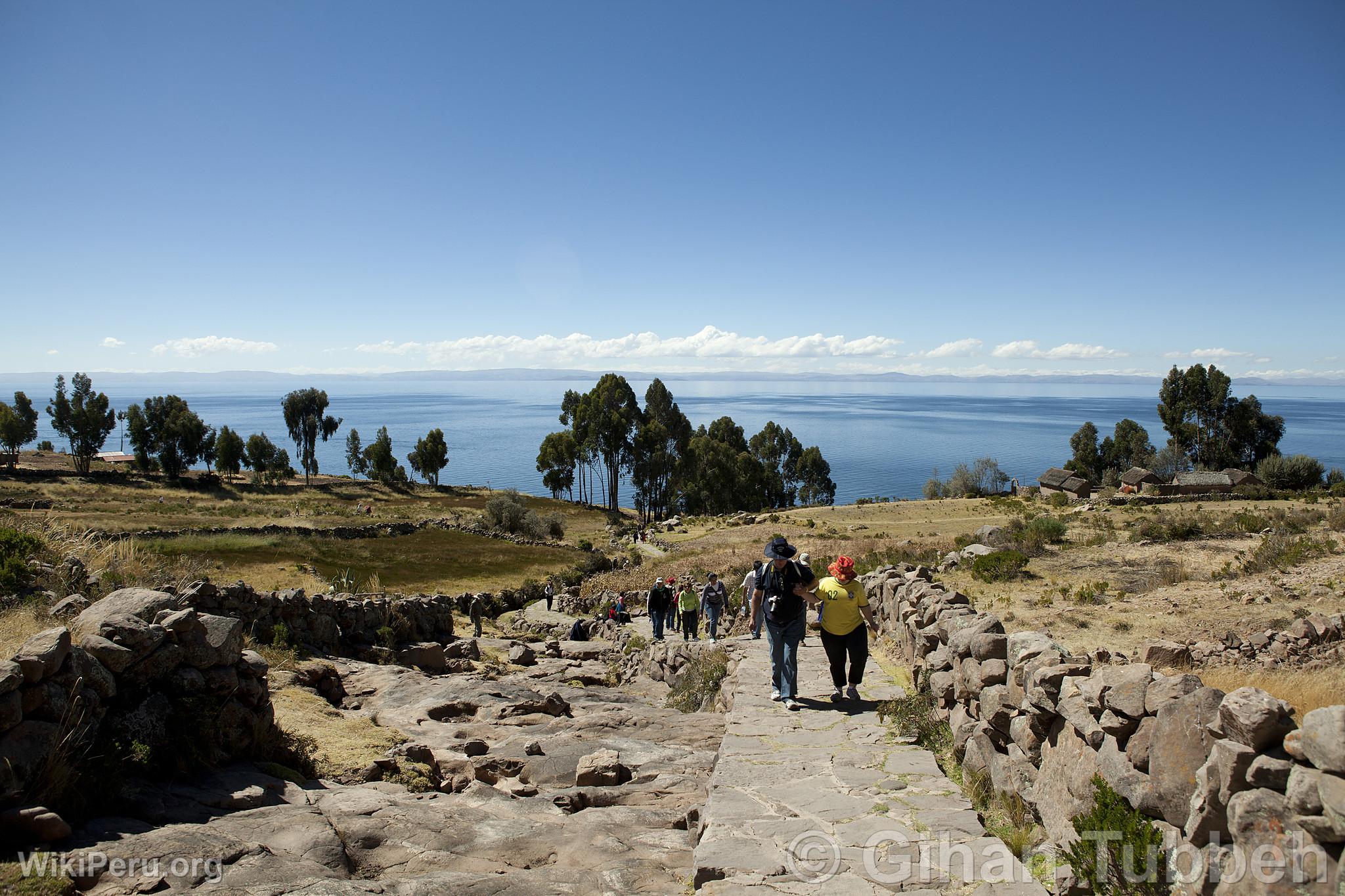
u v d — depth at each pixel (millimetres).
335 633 14984
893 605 12695
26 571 9242
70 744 4898
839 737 7273
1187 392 91312
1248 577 19281
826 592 8688
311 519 69312
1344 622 12305
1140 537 28156
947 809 5395
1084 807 4566
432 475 139750
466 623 27453
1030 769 5355
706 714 10789
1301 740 3086
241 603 12406
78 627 6152
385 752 7594
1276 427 89688
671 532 75438
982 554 26766
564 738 8805
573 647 21781
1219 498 46938
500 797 6734
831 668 8688
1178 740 3900
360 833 5324
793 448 138875
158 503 84375
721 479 100188
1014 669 5719
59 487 96312
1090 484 76875
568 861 5168
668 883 4664
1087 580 21219
